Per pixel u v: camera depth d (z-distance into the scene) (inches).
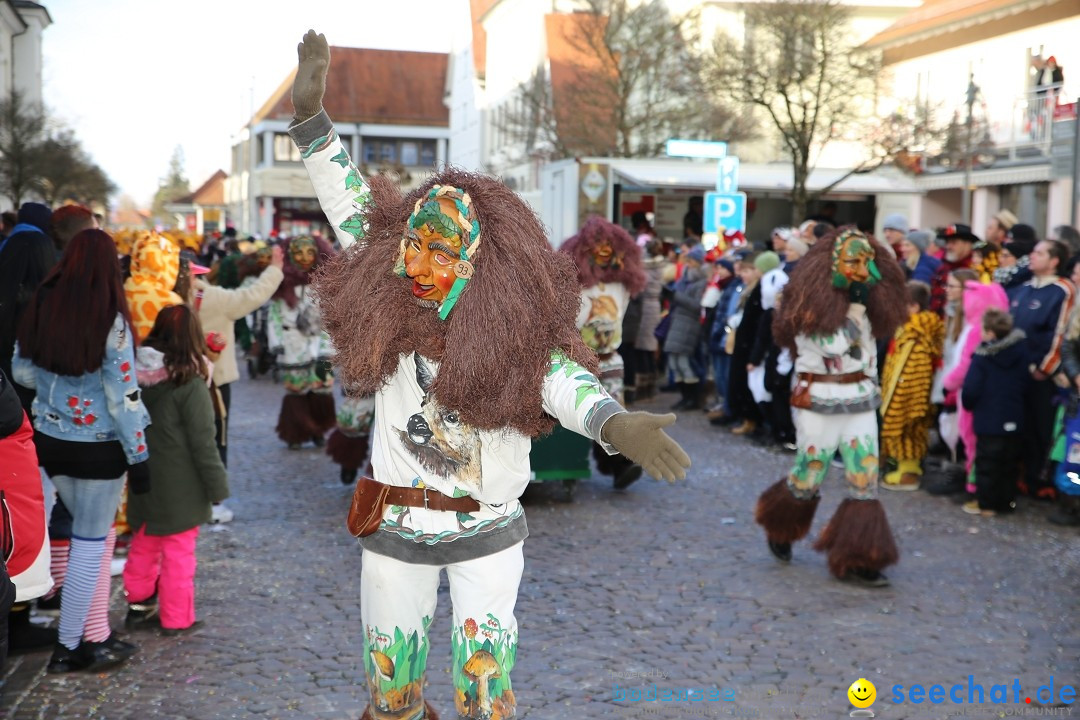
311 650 185.3
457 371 106.7
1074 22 810.2
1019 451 289.1
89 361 162.4
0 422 130.3
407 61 2226.9
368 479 116.4
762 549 254.8
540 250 110.3
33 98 1362.0
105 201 1204.5
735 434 428.5
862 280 219.1
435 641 190.4
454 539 112.9
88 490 169.3
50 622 196.5
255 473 342.6
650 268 491.2
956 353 314.0
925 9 1037.8
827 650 187.0
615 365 303.7
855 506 225.1
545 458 299.9
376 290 111.9
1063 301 286.2
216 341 239.1
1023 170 815.1
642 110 1064.8
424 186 113.3
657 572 234.5
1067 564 242.7
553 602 212.5
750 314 409.4
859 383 226.5
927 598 217.0
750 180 784.3
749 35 846.5
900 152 808.3
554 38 1267.2
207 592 217.8
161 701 162.4
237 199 2273.6
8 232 326.0
